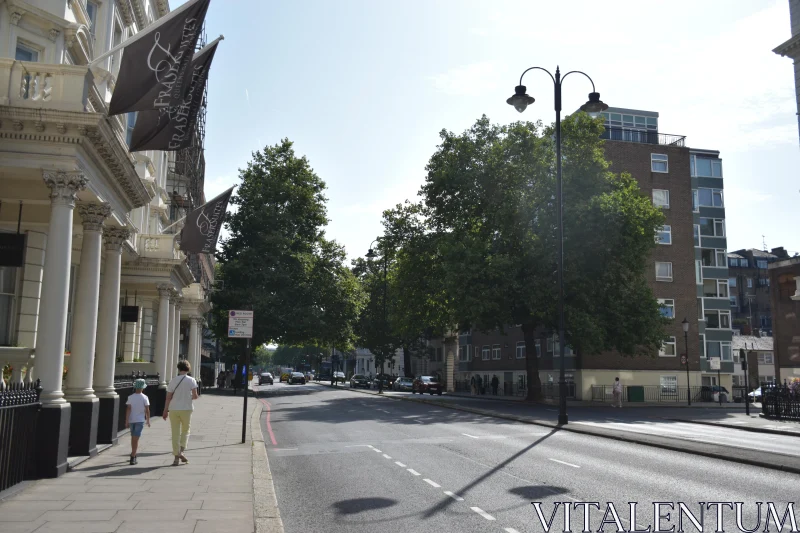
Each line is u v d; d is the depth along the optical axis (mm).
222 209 25156
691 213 53562
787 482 10844
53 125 11688
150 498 9094
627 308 39531
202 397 38375
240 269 48562
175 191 43875
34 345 16219
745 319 102000
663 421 27422
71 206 11969
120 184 14945
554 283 37562
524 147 40031
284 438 18125
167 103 12359
